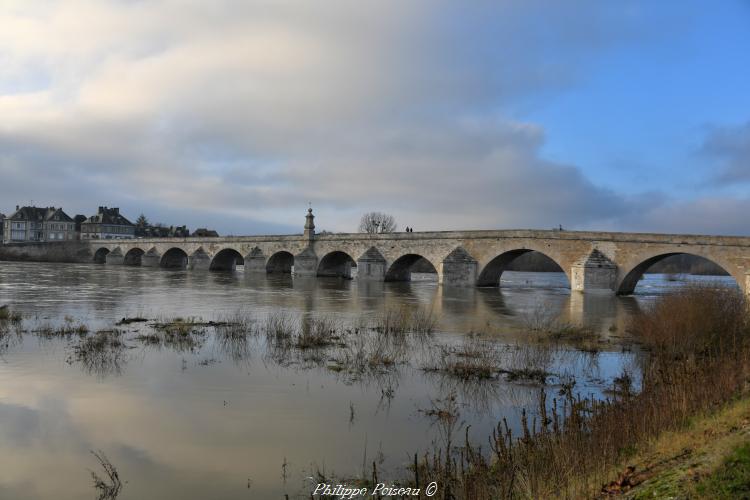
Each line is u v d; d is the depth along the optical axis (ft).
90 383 53.62
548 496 25.40
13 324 87.66
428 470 29.55
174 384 53.78
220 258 300.40
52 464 35.60
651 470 26.58
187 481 33.27
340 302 137.49
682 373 41.24
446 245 196.34
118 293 152.87
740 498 20.88
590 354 70.44
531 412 46.09
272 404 47.96
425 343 77.41
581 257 161.48
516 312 117.80
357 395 50.93
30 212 514.68
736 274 132.36
